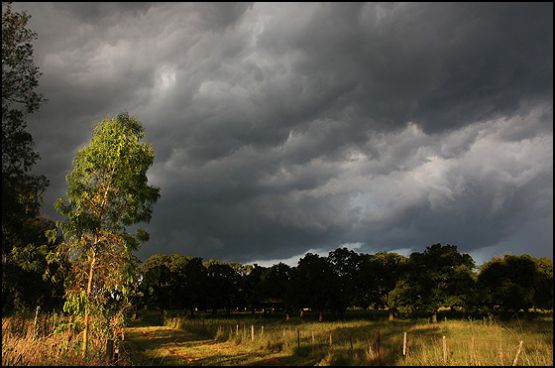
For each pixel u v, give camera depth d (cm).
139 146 1570
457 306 5388
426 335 2983
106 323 1446
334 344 2650
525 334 2673
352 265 6888
